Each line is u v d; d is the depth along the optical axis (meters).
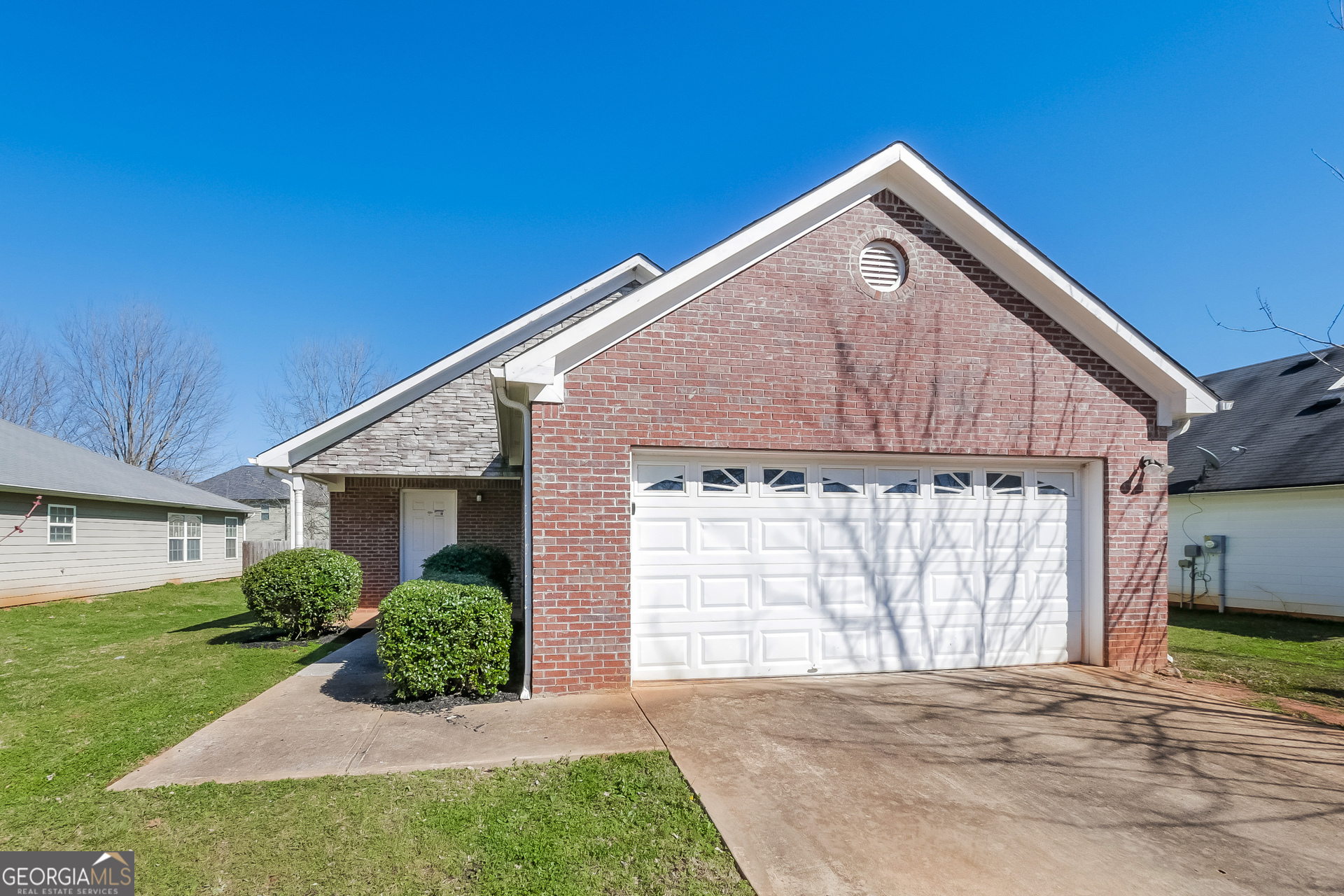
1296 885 3.73
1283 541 14.28
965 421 7.93
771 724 6.02
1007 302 8.12
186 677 8.02
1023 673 7.97
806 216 7.64
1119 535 8.34
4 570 15.15
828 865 3.82
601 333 7.04
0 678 8.23
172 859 3.84
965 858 3.93
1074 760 5.41
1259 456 15.33
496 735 5.69
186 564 22.11
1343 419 14.52
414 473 13.32
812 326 7.57
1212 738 5.95
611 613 6.93
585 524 6.93
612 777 4.88
